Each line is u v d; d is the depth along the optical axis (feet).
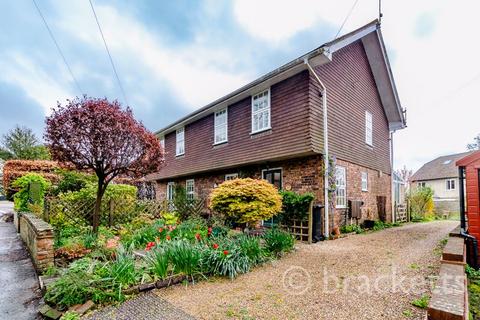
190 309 10.69
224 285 13.28
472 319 10.95
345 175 32.42
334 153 30.45
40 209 26.27
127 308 10.84
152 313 10.41
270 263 16.90
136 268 13.73
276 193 22.36
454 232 20.51
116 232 24.67
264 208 20.70
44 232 14.93
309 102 27.30
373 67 41.47
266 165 33.91
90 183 34.50
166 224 25.61
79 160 20.18
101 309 10.78
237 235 20.58
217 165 39.37
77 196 27.55
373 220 36.22
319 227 25.90
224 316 10.07
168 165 54.39
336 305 10.75
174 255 13.80
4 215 40.45
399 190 57.62
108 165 21.15
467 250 18.33
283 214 26.94
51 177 42.70
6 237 25.77
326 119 28.60
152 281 12.86
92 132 19.66
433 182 96.68
